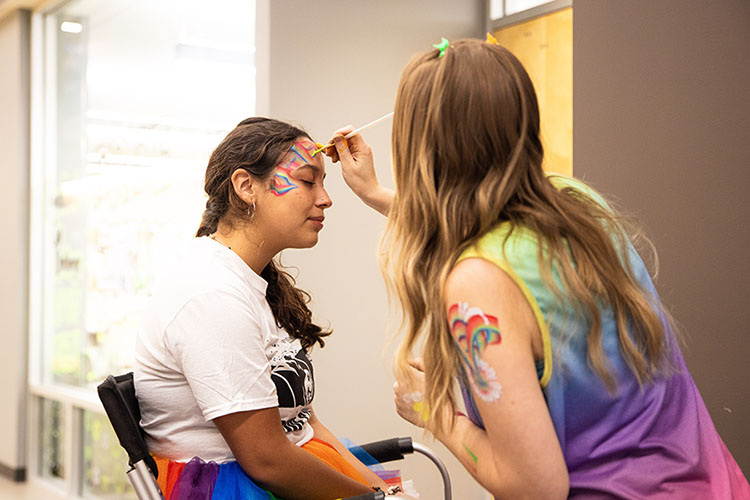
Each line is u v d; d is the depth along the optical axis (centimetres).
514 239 99
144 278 365
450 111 100
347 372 305
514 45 342
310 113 295
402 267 104
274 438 147
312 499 150
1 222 499
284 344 168
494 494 100
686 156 204
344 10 305
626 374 102
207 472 149
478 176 101
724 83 195
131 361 372
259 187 159
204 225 165
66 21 450
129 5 389
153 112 365
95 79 418
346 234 305
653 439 103
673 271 207
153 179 363
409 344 106
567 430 102
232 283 151
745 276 191
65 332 446
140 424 155
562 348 98
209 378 144
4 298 493
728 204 194
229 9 315
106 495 397
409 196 104
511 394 94
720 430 198
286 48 289
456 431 105
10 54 484
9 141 487
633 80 216
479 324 96
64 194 450
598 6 225
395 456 184
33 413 475
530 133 103
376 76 314
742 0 191
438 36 334
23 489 459
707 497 101
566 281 98
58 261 456
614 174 221
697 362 203
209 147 323
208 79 327
